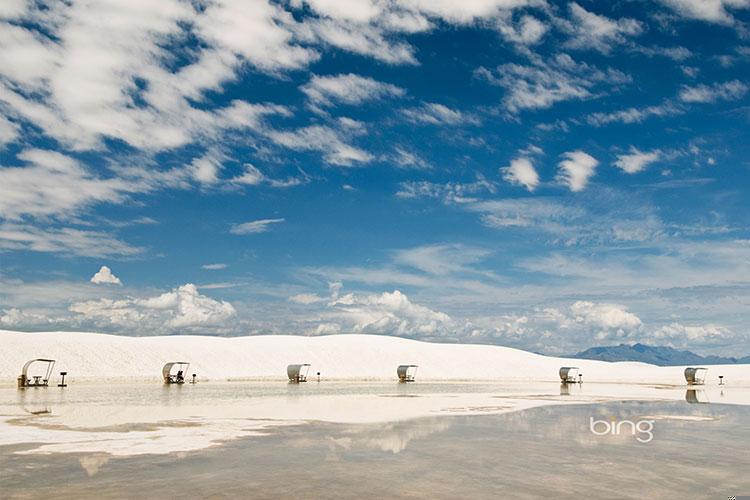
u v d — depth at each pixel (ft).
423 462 58.44
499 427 88.12
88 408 118.42
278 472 53.11
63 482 48.60
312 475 51.83
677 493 45.98
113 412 109.40
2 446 67.21
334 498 43.75
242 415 104.63
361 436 77.20
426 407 125.39
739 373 372.17
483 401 145.48
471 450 66.08
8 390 187.32
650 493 45.88
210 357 363.35
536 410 118.52
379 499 43.52
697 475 52.49
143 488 46.60
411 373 382.42
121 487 46.91
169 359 345.92
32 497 43.73
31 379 251.39
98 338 377.09
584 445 70.33
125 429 82.99
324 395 169.78
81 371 300.61
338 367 385.91
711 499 44.21
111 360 324.80
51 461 57.88
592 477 51.47
